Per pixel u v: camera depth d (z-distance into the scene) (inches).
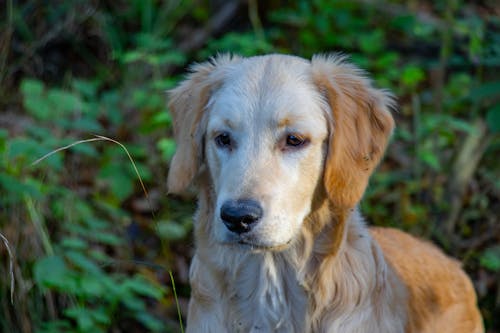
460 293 248.2
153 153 351.6
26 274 277.7
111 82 390.9
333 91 198.5
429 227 325.1
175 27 428.1
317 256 200.5
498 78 360.2
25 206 286.0
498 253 314.3
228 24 425.1
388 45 416.8
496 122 260.5
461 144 332.2
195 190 213.9
